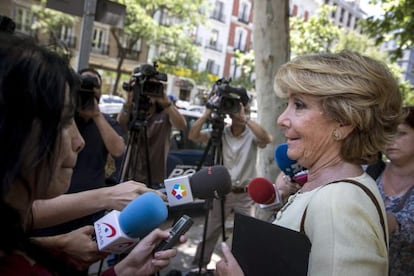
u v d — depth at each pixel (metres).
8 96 0.68
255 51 3.72
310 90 1.08
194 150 5.43
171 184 1.67
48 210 1.29
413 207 1.77
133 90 2.99
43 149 0.73
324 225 0.99
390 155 1.91
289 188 1.81
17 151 0.69
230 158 3.41
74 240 1.22
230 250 1.13
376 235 1.00
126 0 16.83
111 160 3.33
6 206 0.74
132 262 1.17
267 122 3.70
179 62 20.89
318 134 1.13
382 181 2.03
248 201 3.46
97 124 2.58
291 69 1.15
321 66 1.09
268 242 1.05
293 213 1.12
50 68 0.74
